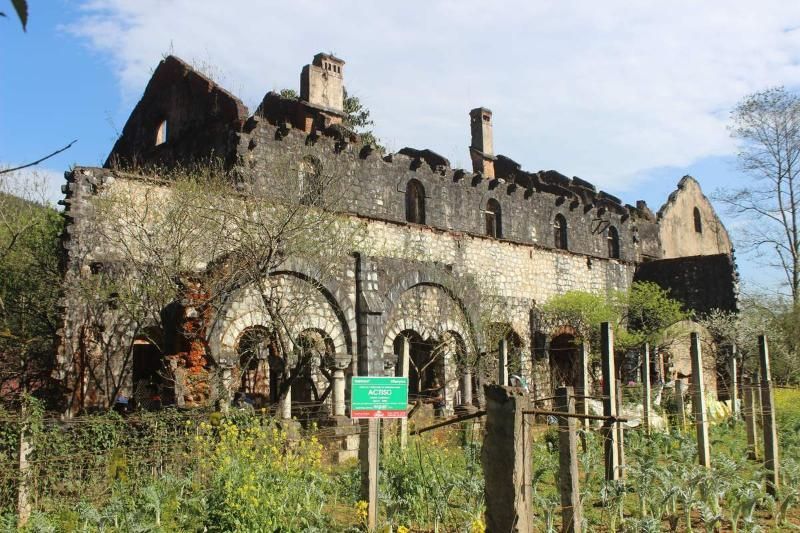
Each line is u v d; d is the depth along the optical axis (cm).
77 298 1759
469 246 2836
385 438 1338
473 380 2316
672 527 1043
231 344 1822
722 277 3306
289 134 2358
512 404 751
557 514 1087
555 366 3005
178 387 1522
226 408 1325
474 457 1287
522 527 735
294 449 1282
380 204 2586
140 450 1138
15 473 1015
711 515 1015
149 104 2800
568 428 950
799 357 3225
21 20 226
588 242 3384
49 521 959
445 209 2803
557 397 987
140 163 2778
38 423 1096
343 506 1145
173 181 1970
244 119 2277
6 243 2242
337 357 1783
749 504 1038
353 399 1006
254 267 1714
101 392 1753
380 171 2608
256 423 1231
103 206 1788
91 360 1752
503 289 2930
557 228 3312
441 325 2331
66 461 1093
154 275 1755
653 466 1174
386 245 2541
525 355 2945
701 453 1377
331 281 2066
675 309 3112
